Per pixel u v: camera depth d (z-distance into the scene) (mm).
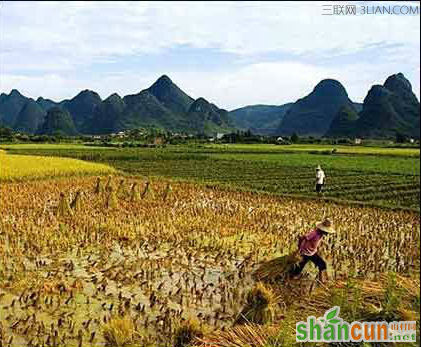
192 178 33312
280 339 5621
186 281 9133
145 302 8164
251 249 11758
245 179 33281
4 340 6621
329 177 35938
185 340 6453
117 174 30578
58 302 7891
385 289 6262
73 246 11516
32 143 86375
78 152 58562
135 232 12961
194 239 12383
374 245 12797
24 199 18297
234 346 5828
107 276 9359
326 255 11352
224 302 8266
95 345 6586
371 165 49281
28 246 11289
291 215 17172
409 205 22078
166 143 100188
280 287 8906
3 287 8562
